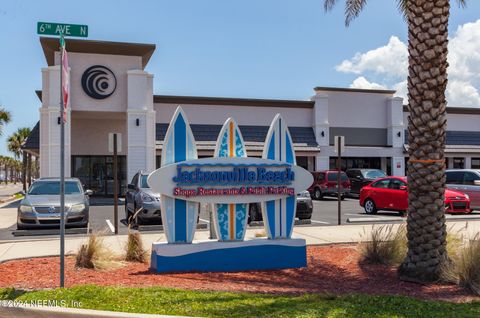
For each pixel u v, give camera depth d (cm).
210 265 823
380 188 1891
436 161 750
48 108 2567
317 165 3288
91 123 3058
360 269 843
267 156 882
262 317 502
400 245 898
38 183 1504
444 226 759
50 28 591
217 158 841
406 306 552
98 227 1510
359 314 516
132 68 2736
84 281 723
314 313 518
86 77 2673
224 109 3222
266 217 867
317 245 1097
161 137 3042
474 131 3684
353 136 3425
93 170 3062
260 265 847
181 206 828
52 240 1159
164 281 722
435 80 750
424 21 756
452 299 638
